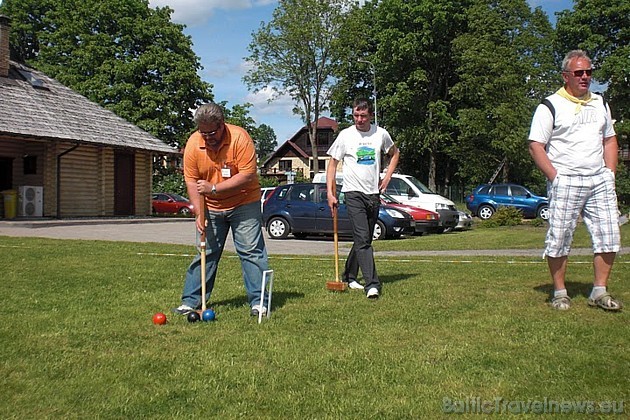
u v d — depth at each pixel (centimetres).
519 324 522
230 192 577
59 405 351
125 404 352
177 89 4222
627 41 4553
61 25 4262
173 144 4262
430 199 2053
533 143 585
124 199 2688
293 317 561
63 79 4003
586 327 506
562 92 584
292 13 5197
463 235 1798
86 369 411
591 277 786
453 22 4741
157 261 985
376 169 700
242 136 577
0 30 2391
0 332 501
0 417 334
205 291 592
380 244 1506
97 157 2512
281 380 390
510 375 395
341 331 507
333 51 5197
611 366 408
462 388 373
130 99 4062
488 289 700
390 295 669
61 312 583
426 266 953
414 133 4800
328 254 1234
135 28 4175
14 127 2059
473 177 4716
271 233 1800
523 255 1195
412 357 432
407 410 340
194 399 360
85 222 2138
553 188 581
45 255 1050
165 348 460
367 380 388
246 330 516
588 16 4538
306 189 1792
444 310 585
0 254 1053
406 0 4819
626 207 3775
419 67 4788
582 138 573
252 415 337
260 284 589
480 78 4416
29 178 2352
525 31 5019
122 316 568
